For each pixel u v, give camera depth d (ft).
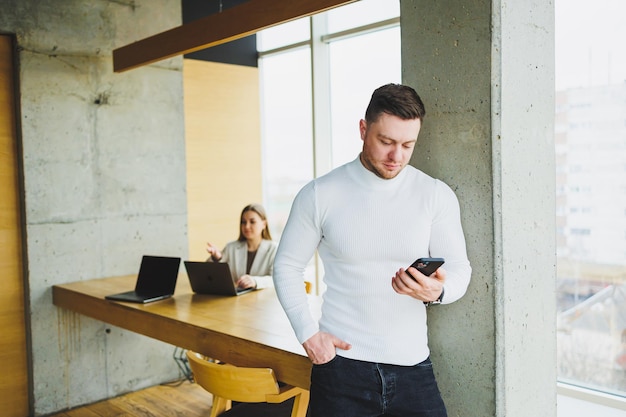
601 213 11.57
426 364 5.98
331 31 16.01
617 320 11.56
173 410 12.74
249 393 7.22
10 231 12.53
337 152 16.34
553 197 6.97
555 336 7.07
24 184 12.32
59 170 12.75
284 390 7.32
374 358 5.77
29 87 12.32
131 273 13.89
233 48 17.60
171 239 14.58
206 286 11.27
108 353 13.58
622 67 11.00
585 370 12.23
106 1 13.35
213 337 8.66
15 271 12.62
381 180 5.79
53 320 12.81
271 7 8.81
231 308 10.07
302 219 6.03
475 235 6.35
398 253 5.74
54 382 12.87
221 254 12.70
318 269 16.48
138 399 13.48
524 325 6.55
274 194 18.43
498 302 6.22
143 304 10.61
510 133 6.26
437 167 6.68
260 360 7.88
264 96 18.47
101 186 13.38
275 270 6.11
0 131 12.31
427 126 6.75
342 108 16.06
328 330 6.01
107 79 13.41
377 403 5.79
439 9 6.53
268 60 18.15
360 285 5.82
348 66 15.78
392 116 5.39
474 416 6.50
